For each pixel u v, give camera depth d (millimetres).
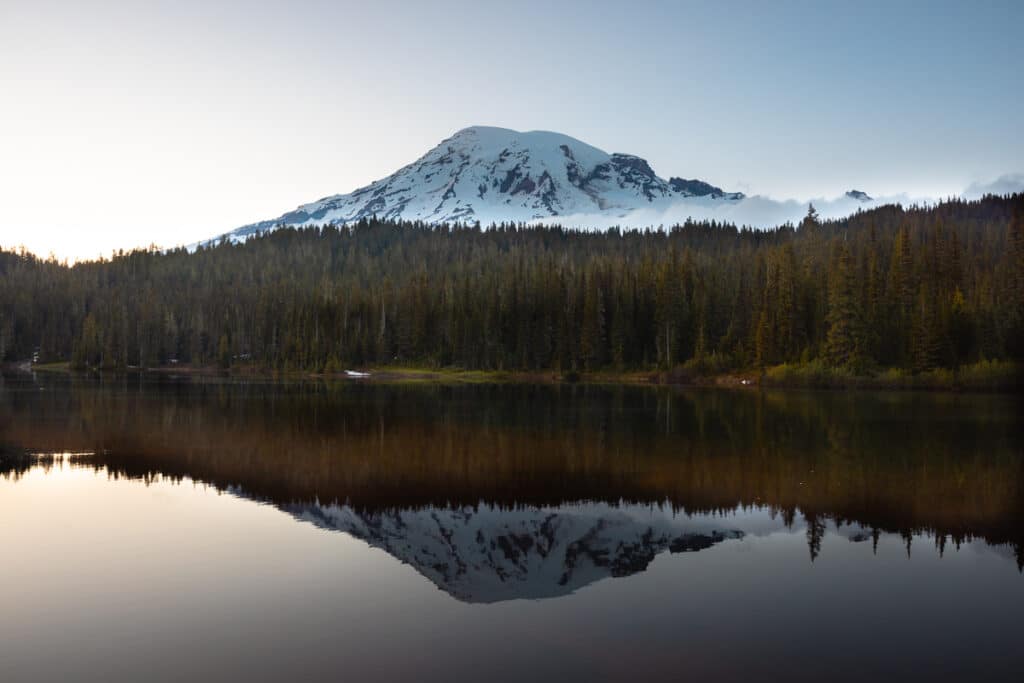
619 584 17297
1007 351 84750
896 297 95125
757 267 117625
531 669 12805
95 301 170250
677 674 12664
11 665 13016
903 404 61438
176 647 13711
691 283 122750
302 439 38938
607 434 41406
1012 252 102562
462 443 37781
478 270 177250
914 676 12664
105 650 13602
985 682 12445
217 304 159625
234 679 12523
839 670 12883
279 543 20250
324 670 12812
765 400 67000
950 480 28859
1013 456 34094
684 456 34156
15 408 55500
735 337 106625
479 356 126750
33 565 18266
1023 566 18625
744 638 14172
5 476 29062
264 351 143250
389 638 14117
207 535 20984
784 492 26812
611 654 13492
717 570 18281
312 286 171500
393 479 28875
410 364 134125
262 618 15062
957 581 17469
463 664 13023
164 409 55250
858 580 17547
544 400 67188
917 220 174375
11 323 159000
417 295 139000
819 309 99438
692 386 93812
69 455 33875
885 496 26219
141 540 20391
